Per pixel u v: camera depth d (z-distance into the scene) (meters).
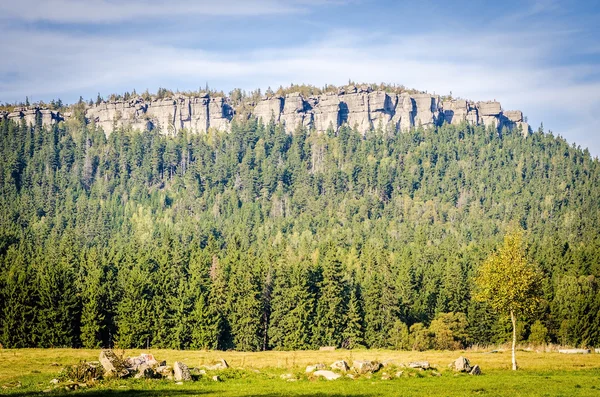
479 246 199.88
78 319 115.06
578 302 114.62
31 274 117.50
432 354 85.44
